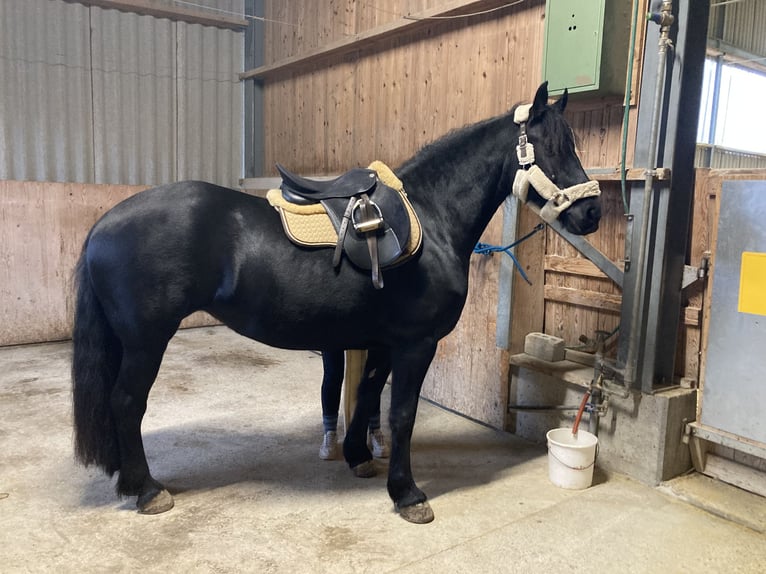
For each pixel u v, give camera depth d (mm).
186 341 4957
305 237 2025
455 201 2217
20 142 5098
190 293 2012
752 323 2277
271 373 4074
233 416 3236
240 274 2029
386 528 2129
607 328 2918
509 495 2416
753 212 2244
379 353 2434
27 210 4695
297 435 2990
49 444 2779
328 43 4617
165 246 1965
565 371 2848
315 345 2203
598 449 2725
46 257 4820
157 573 1825
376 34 4055
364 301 2068
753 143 6219
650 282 2502
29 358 4359
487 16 3359
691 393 2549
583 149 2896
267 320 2082
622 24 2564
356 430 2516
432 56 3785
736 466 2459
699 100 2506
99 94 5387
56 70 5176
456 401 3467
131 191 5148
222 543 1998
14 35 4969
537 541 2053
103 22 5320
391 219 2027
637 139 2529
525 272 3104
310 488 2428
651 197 2457
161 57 5629
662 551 2027
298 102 5309
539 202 2121
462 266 2221
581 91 2613
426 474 2611
